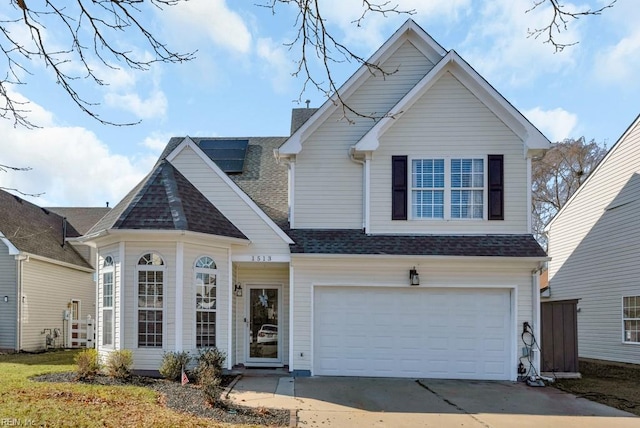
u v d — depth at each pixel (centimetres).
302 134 1302
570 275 1934
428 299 1214
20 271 1817
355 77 1321
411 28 1332
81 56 510
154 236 1091
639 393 1049
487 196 1245
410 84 1339
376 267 1208
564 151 3177
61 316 2117
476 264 1195
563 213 2017
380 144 1272
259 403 877
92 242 1209
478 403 932
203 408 802
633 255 1547
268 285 1333
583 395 1022
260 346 1317
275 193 1448
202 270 1137
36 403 772
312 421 772
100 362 1125
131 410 758
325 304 1214
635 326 1531
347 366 1200
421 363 1199
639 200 1524
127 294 1085
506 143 1256
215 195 1234
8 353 1708
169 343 1074
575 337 1245
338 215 1291
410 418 810
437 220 1251
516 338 1186
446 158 1262
